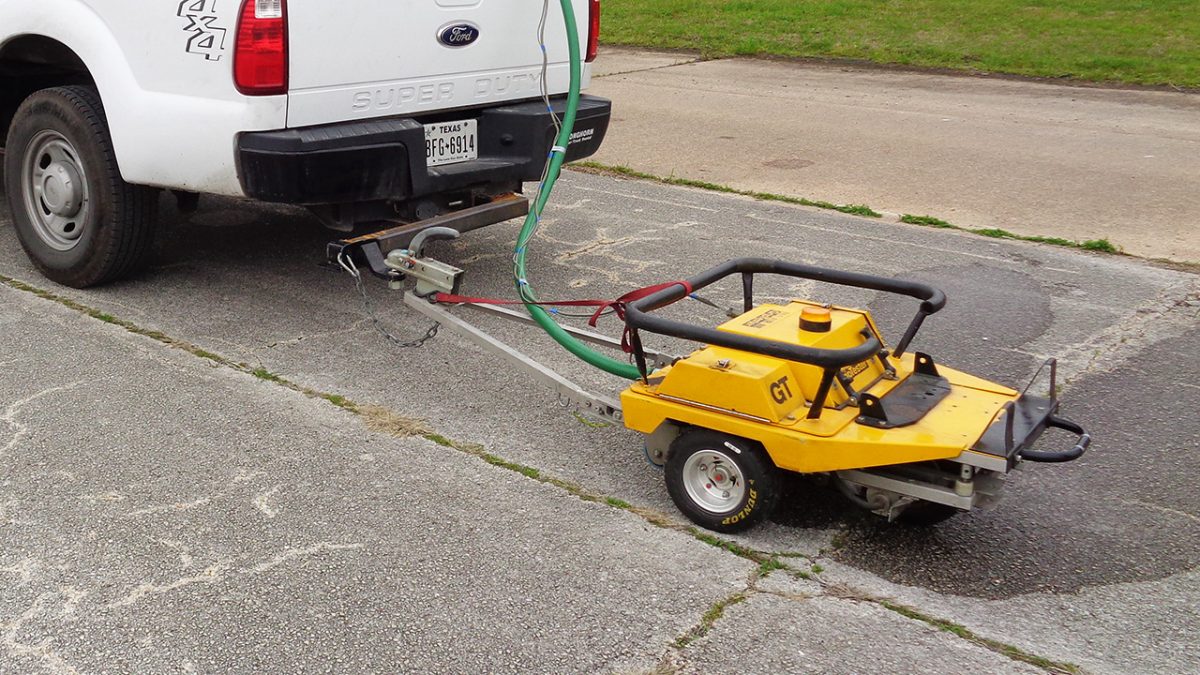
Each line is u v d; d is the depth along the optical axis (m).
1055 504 4.08
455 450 4.40
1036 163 9.40
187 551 3.69
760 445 3.67
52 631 3.29
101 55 5.39
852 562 3.70
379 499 4.03
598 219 7.65
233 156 5.11
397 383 4.99
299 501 4.00
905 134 10.55
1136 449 4.49
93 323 5.57
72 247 5.88
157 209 5.84
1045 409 3.74
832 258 6.88
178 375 5.01
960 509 3.78
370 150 5.25
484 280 6.30
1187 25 15.89
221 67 5.03
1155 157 9.55
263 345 5.36
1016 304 6.11
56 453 4.30
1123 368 5.27
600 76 13.84
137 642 3.25
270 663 3.17
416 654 3.21
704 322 5.82
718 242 7.17
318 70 5.11
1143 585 3.60
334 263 5.20
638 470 4.28
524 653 3.22
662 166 9.29
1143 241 7.28
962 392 3.89
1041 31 15.91
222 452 4.33
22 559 3.63
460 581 3.55
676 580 3.58
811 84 13.32
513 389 4.96
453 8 5.55
